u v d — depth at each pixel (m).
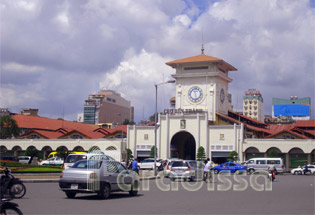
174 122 82.38
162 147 82.62
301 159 72.94
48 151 89.19
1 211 12.04
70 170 21.61
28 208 17.86
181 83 89.62
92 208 18.05
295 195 25.09
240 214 16.61
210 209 18.05
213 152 78.81
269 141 74.94
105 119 188.88
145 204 19.73
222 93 90.75
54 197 22.39
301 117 159.88
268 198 23.03
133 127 85.06
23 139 89.88
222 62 86.62
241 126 77.38
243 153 76.81
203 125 80.19
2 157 75.00
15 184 21.72
